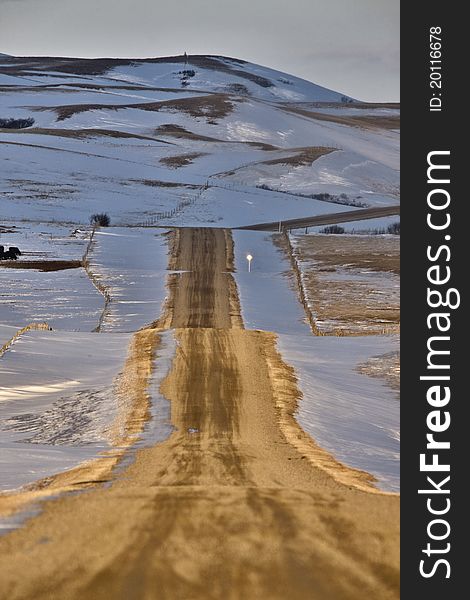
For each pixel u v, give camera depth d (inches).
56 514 1654.8
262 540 1434.5
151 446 3772.1
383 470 3376.0
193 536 1460.4
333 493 1993.1
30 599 1146.0
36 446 3873.0
